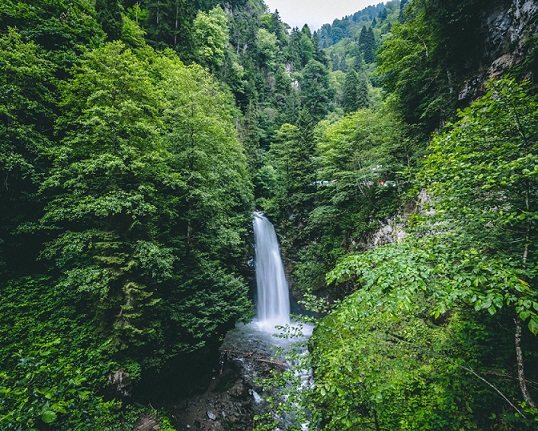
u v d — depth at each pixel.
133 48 20.47
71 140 9.91
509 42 11.27
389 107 18.16
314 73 62.41
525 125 3.82
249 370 14.06
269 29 74.00
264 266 24.36
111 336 9.07
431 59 14.80
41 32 12.98
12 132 9.10
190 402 11.31
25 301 9.03
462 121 4.57
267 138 41.69
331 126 27.19
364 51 84.75
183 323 11.05
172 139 12.94
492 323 5.20
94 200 8.82
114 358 9.00
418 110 16.56
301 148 25.80
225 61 41.47
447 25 13.34
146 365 9.59
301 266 23.19
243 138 32.91
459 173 4.16
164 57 20.14
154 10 27.70
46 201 10.38
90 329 9.26
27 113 10.09
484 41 12.49
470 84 12.95
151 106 11.26
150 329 9.32
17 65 9.73
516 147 3.74
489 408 4.71
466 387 4.95
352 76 50.22
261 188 31.47
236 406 11.52
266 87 51.47
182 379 11.95
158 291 10.98
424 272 3.33
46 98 10.81
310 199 25.92
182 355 11.41
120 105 9.25
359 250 18.62
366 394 4.19
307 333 19.77
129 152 8.91
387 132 17.50
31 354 2.60
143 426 8.67
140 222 9.50
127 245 9.50
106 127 8.99
